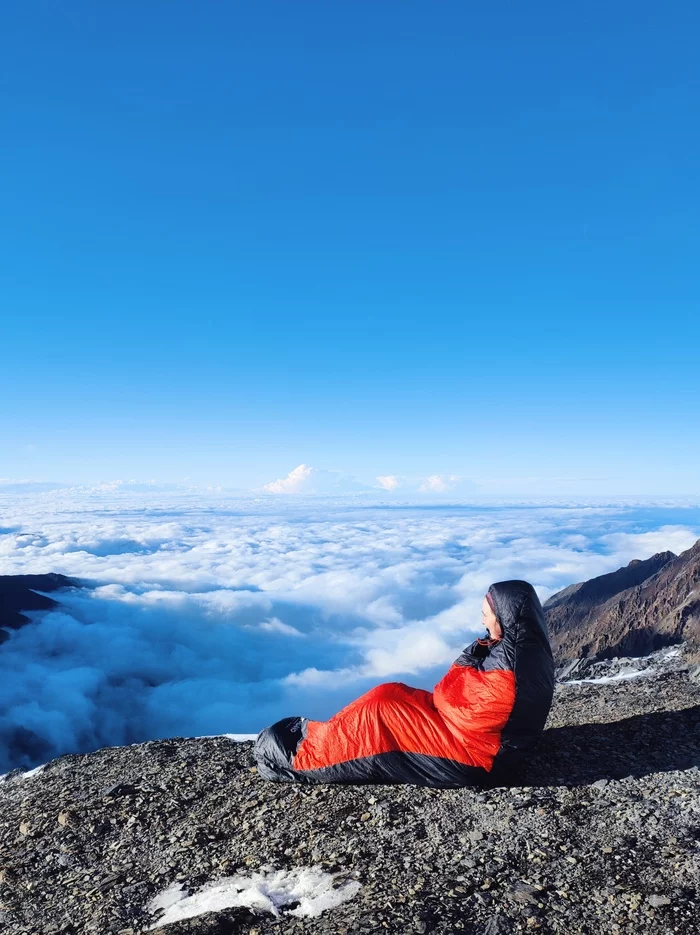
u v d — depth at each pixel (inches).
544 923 149.7
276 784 249.9
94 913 177.9
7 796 286.7
